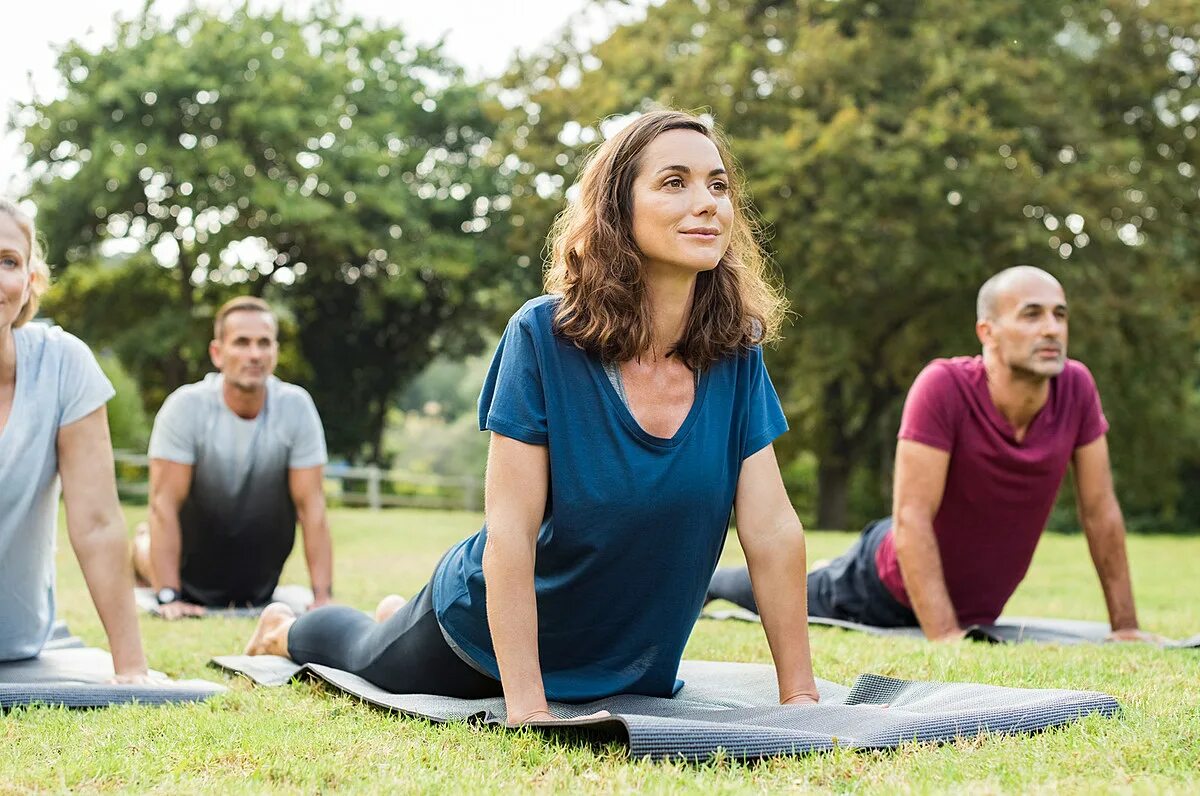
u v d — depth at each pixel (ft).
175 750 8.09
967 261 62.59
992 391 16.39
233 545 21.15
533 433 8.94
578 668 9.64
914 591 16.21
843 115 60.59
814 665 12.17
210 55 82.38
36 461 11.78
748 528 9.63
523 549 8.86
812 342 64.64
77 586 26.09
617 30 75.41
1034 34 70.38
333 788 7.13
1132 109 73.36
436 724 9.04
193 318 86.74
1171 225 68.49
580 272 9.06
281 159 85.10
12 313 11.27
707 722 7.80
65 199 83.05
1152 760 7.20
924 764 7.24
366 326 101.30
